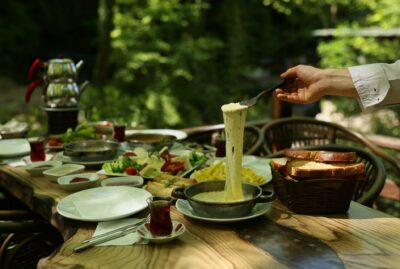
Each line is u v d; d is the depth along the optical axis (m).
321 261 1.28
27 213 2.16
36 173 2.23
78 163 2.36
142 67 9.69
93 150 2.38
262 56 10.75
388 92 1.68
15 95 10.52
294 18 10.35
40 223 2.00
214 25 10.91
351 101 7.18
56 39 13.41
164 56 9.70
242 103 1.77
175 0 9.16
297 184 1.62
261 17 10.73
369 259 1.29
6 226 1.95
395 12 6.66
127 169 2.12
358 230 1.49
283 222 1.58
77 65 3.32
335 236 1.45
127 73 9.29
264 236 1.46
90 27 12.92
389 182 3.44
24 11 12.92
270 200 1.58
